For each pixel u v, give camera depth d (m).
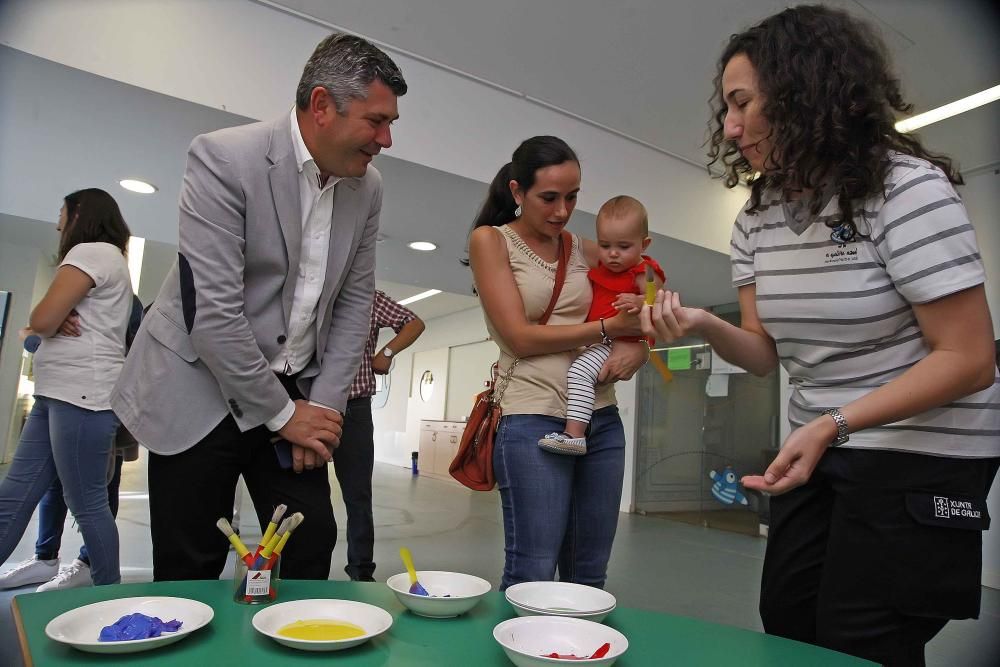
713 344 1.17
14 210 4.05
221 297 1.16
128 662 0.60
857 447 0.96
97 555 2.02
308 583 0.92
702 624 0.80
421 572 0.93
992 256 3.63
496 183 1.64
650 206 3.90
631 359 1.49
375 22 2.89
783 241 1.08
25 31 2.29
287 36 2.80
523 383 1.44
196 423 1.21
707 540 4.69
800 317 1.05
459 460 1.52
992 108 3.26
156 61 2.51
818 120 0.94
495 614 0.81
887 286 0.96
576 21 2.87
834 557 0.97
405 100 3.08
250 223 1.22
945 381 0.84
